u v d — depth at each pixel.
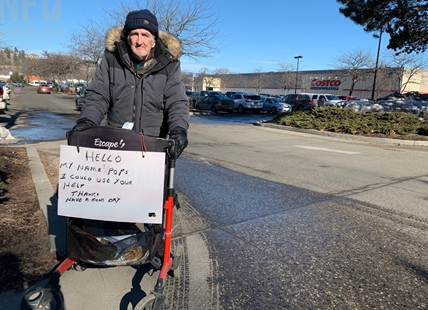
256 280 3.12
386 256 3.62
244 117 23.88
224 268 3.30
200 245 3.74
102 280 2.94
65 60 52.94
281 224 4.38
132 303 2.67
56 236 3.51
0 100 16.97
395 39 16.70
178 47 2.68
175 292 2.88
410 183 6.50
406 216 4.74
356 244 3.87
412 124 13.84
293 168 7.56
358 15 16.62
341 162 8.34
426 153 10.07
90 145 2.26
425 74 49.53
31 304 2.19
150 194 2.30
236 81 71.00
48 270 3.01
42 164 6.37
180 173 6.78
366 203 5.25
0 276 2.88
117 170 2.27
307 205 5.11
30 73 82.50
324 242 3.90
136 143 2.25
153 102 2.64
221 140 11.83
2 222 3.76
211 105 28.25
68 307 2.59
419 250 3.76
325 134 13.58
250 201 5.23
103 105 2.63
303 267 3.36
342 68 46.44
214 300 2.80
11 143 9.63
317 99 28.69
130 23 2.44
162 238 2.65
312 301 2.84
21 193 4.71
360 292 2.98
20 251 3.26
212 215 4.62
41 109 22.70
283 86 60.97
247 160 8.32
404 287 3.07
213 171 7.06
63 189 2.29
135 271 3.10
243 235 4.03
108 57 2.64
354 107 19.42
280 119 16.75
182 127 2.54
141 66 2.61
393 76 44.75
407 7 15.41
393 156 9.40
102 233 2.45
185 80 64.12
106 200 2.29
